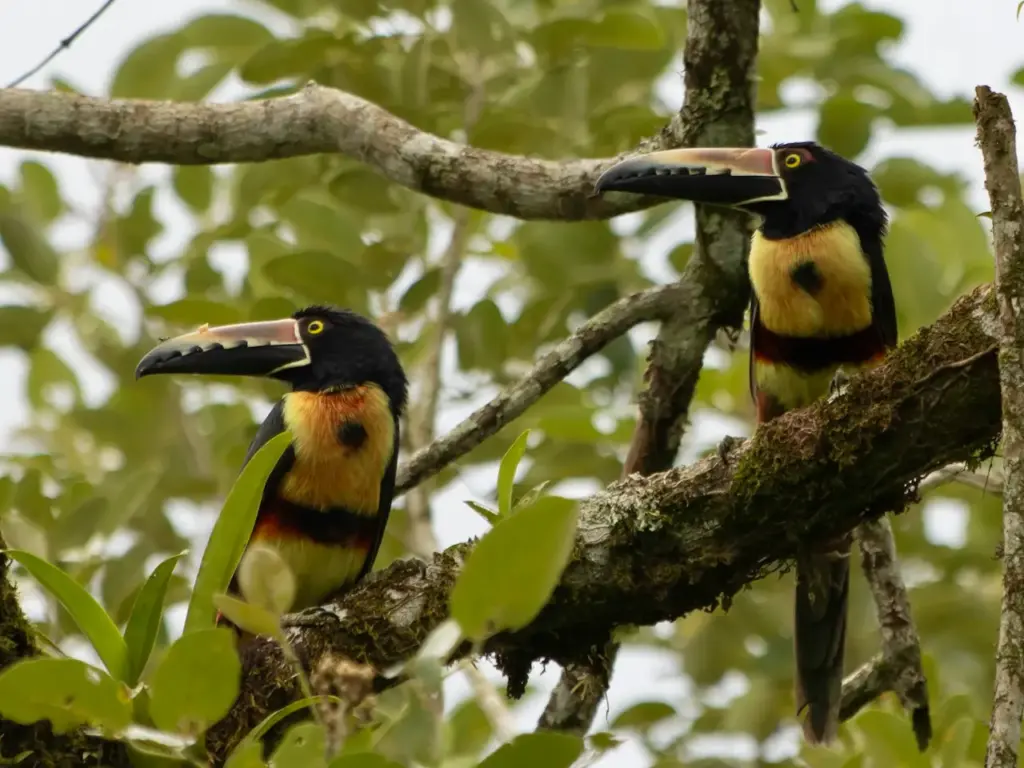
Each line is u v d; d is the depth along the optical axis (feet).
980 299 24.73
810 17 44.52
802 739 34.60
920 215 43.34
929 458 25.18
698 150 34.50
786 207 34.19
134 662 23.16
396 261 41.29
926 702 32.73
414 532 40.37
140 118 36.29
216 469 44.73
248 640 28.48
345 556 32.99
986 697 41.16
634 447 37.60
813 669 32.07
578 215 35.86
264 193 43.27
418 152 36.14
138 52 40.22
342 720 18.71
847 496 25.77
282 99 37.17
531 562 18.57
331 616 26.89
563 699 33.60
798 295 33.71
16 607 24.50
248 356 34.22
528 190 35.68
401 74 39.86
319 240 41.57
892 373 24.98
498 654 28.09
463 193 36.06
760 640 43.47
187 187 45.55
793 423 25.80
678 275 44.32
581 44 40.27
